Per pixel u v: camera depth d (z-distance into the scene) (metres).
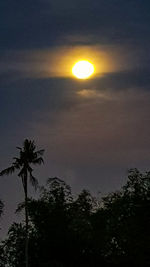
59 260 106.06
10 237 112.00
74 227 108.44
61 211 110.50
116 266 101.12
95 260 105.00
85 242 106.44
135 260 98.44
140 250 97.62
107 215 107.12
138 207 99.69
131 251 98.50
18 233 111.75
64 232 107.69
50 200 111.44
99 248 105.25
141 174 102.12
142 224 98.69
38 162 93.75
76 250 105.88
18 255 110.38
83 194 113.19
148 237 97.44
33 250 108.06
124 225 99.31
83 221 109.12
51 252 106.38
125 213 100.56
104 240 103.94
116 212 101.31
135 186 101.25
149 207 99.44
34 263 107.12
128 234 98.44
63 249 106.25
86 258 105.38
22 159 93.38
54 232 108.00
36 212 109.25
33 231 110.38
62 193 112.38
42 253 106.88
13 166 93.38
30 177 93.56
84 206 112.69
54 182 112.81
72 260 105.75
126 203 100.81
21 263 108.75
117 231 100.00
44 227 109.31
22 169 93.38
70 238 106.56
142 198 100.25
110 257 103.12
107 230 101.50
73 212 111.19
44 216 109.38
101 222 108.69
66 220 110.06
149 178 101.81
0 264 111.56
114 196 106.50
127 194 101.56
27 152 93.62
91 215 110.94
